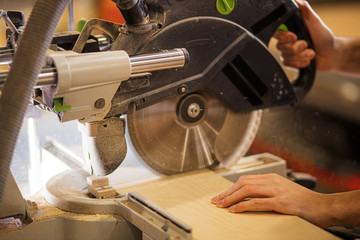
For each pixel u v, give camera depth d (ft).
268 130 7.64
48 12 2.34
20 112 2.32
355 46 5.82
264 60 4.01
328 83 9.43
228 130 4.31
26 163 5.07
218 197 3.56
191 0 3.53
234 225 3.14
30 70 2.32
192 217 3.28
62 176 3.99
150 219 3.04
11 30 3.23
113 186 3.87
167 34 3.45
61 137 5.11
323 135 7.80
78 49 3.32
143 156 3.95
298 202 3.35
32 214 3.33
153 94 3.47
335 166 6.86
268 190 3.44
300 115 8.44
